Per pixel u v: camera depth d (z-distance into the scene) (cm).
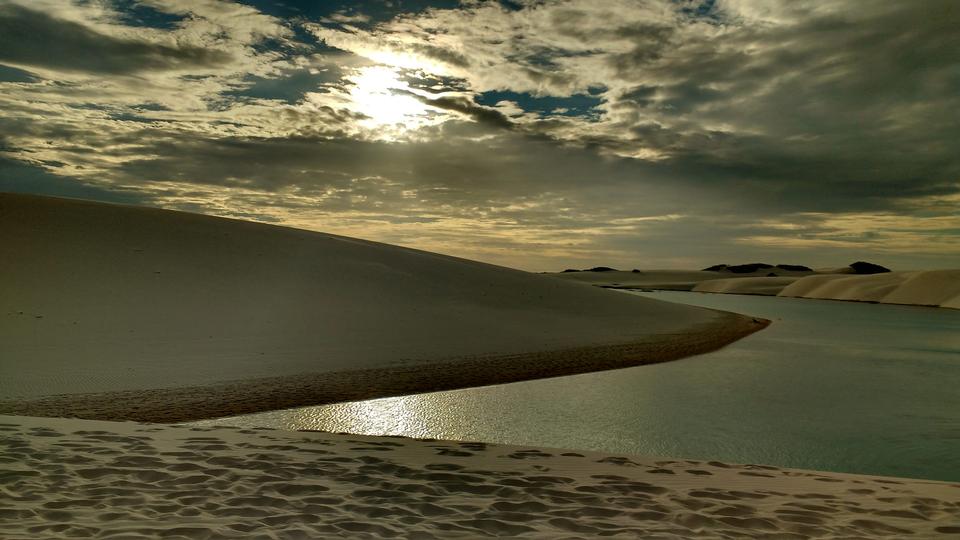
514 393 1440
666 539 418
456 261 4250
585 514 466
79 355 1478
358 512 458
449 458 632
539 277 4384
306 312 2302
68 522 418
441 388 1445
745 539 421
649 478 580
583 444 1041
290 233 3822
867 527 451
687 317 3806
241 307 2242
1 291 2019
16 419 767
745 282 13375
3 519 420
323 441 694
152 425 760
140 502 466
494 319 2664
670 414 1291
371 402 1273
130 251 2691
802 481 595
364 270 3172
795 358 2350
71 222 2902
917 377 1961
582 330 2675
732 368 2006
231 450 629
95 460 575
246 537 400
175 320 1967
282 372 1468
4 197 3070
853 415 1346
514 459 641
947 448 1078
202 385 1302
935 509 497
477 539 411
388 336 2075
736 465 670
